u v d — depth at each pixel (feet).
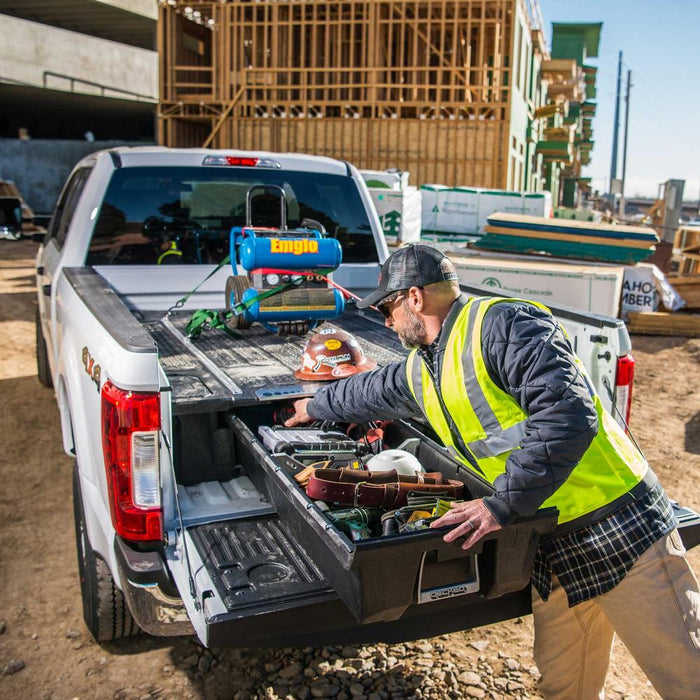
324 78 68.13
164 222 14.32
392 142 65.26
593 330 9.95
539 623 8.05
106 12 85.92
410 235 39.40
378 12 64.54
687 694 7.02
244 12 67.21
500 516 6.24
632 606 6.98
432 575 6.91
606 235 31.24
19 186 89.92
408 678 10.05
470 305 6.81
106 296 10.77
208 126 77.71
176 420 9.02
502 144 63.46
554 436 6.06
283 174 14.99
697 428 20.88
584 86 120.67
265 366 10.53
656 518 7.02
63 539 14.03
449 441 7.44
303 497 7.16
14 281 42.39
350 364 9.94
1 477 16.81
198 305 14.12
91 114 104.27
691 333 31.63
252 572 7.58
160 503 8.09
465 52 71.72
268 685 9.89
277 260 11.94
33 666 10.31
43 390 22.68
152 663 10.39
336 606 7.28
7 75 78.33
